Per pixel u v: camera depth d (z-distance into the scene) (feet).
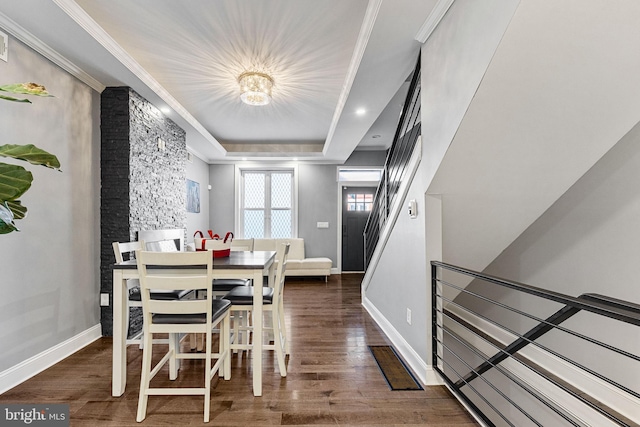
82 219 9.80
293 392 7.13
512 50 4.76
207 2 7.39
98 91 10.59
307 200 23.48
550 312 8.19
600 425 6.61
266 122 16.72
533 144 6.23
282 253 8.21
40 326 8.17
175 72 10.95
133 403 6.66
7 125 7.39
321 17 7.96
